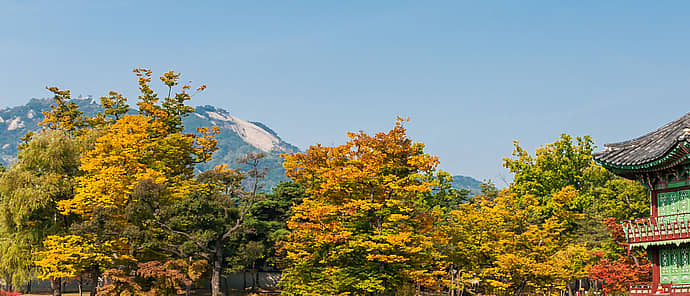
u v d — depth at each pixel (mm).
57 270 80500
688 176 45750
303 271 73625
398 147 72188
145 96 106250
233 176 86875
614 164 47750
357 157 74188
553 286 81562
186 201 82062
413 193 72938
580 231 97438
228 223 85188
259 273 107625
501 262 76625
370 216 73062
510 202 84625
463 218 81062
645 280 73188
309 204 73625
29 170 86812
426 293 93625
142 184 80562
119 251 83500
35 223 84438
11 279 83938
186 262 82250
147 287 81500
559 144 117375
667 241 44719
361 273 69875
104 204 83688
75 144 89500
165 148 94688
